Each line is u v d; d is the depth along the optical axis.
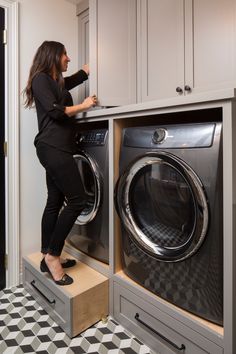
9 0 1.87
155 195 1.38
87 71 2.03
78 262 1.84
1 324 1.54
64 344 1.38
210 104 1.09
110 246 1.59
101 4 1.82
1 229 1.92
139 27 1.88
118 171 1.57
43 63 1.60
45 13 2.09
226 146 1.04
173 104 1.20
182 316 1.22
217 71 1.52
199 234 1.11
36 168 2.08
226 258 1.06
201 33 1.58
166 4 1.73
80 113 1.69
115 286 1.56
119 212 1.50
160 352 1.32
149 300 1.36
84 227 1.82
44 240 1.77
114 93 1.85
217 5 1.50
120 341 1.41
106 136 1.64
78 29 2.30
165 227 1.34
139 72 1.89
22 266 1.98
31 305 1.73
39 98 1.52
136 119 1.64
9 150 1.93
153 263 1.36
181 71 1.67
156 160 1.29
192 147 1.16
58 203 1.76
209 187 1.10
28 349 1.35
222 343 1.08
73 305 1.43
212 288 1.12
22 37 1.96
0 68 1.86
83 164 1.85
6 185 1.93
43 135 1.57
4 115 1.90
